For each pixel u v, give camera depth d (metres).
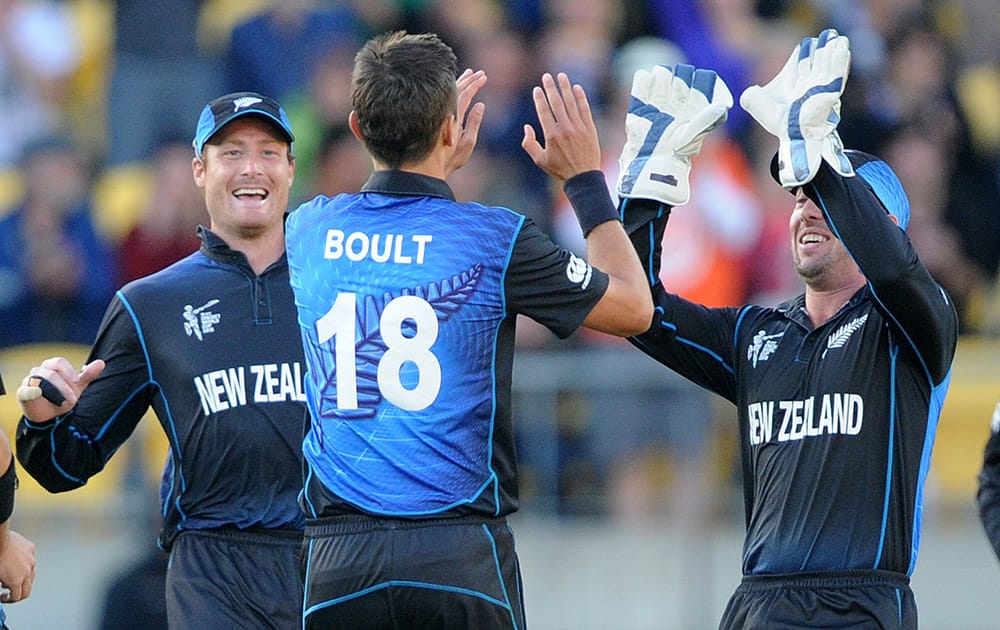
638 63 40.62
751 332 18.41
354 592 15.45
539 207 37.88
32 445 18.08
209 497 18.78
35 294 37.00
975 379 32.31
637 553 30.00
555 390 30.27
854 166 18.09
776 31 42.97
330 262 15.84
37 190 37.41
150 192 38.34
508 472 15.96
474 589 15.43
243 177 19.22
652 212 17.70
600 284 16.00
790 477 17.56
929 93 41.97
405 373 15.48
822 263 17.86
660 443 30.02
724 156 37.12
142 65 42.16
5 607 30.06
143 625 26.70
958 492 31.56
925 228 39.09
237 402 18.73
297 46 41.44
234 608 18.42
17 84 43.41
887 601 17.06
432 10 41.78
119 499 30.00
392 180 15.98
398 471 15.44
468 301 15.59
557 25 41.72
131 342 18.97
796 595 17.20
